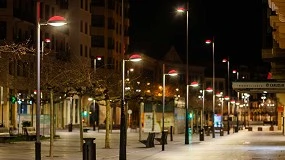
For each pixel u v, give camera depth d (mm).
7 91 66125
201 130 59781
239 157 36281
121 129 31188
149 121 57031
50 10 87312
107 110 42688
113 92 53812
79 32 97812
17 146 42312
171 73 49531
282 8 20203
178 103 80312
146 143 45469
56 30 87312
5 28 71500
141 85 89500
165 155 37562
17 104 72500
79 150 39344
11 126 65938
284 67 49562
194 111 87250
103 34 112875
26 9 77062
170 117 69125
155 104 62344
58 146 43906
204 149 44562
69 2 96312
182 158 35219
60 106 89688
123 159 31062
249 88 52125
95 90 45906
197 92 122125
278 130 103375
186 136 52156
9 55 59375
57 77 48875
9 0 71938
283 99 74438
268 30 45500
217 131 93750
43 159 31891
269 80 51406
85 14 101812
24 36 76062
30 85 62531
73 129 85188
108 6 113875
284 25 24656
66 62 79375
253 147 47906
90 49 105438
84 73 49094
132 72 100750
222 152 41094
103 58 112375
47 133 56625
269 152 41312
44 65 55531
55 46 86875
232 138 66875
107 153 37250
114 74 71375
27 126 54844
